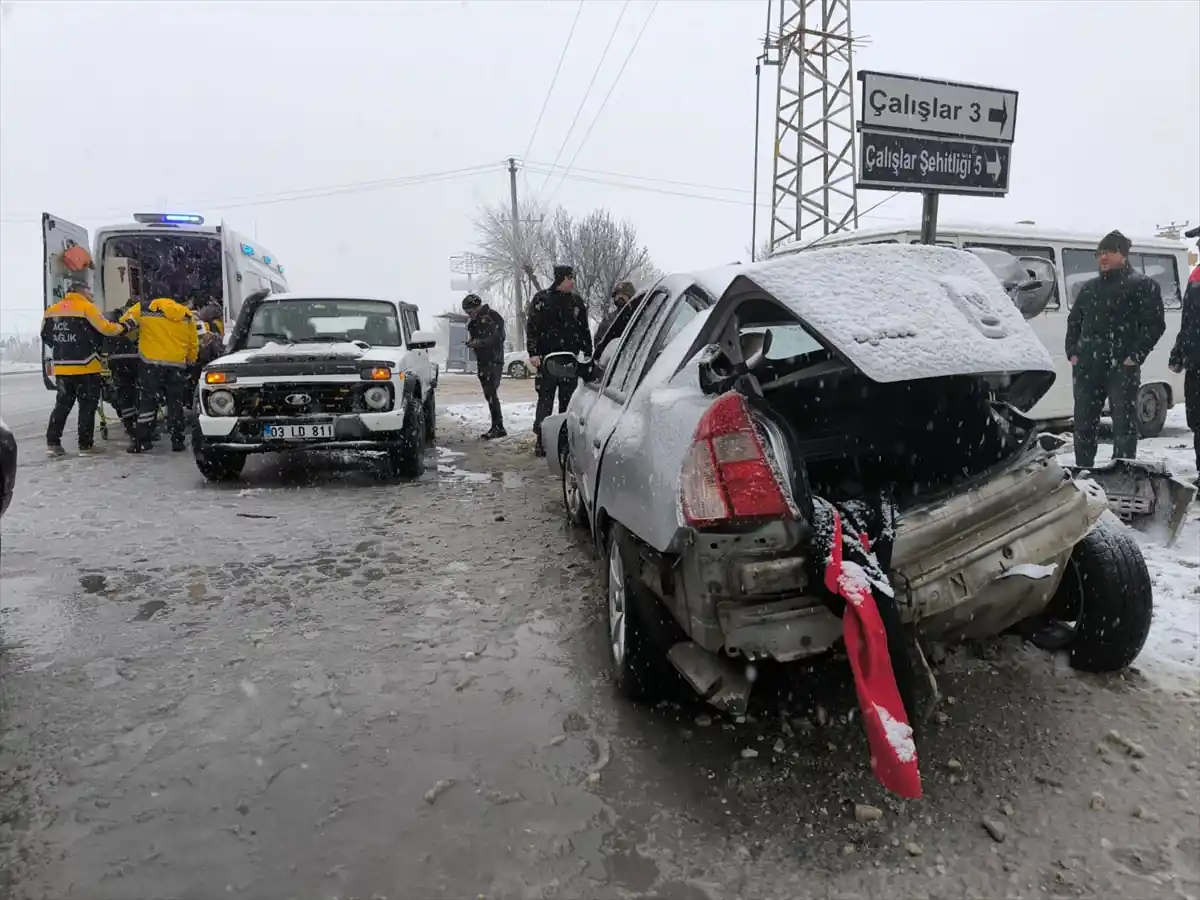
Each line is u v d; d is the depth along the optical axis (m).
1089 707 2.91
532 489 7.25
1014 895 2.06
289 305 8.94
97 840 2.35
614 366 4.32
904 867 2.17
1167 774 2.53
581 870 2.20
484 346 10.48
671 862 2.22
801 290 2.63
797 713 2.95
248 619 4.08
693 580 2.48
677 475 2.46
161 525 6.00
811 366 3.17
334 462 9.01
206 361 10.66
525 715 3.04
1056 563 2.66
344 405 7.29
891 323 2.53
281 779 2.65
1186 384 5.82
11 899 2.11
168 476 8.11
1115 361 5.94
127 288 12.02
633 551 2.94
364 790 2.59
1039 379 2.96
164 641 3.80
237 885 2.17
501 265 44.31
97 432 12.23
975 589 2.47
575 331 8.76
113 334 9.59
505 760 2.74
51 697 3.23
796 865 2.20
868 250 2.88
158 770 2.71
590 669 3.42
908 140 4.80
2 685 3.34
